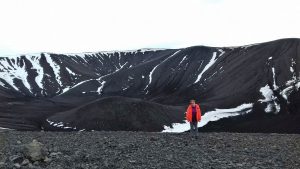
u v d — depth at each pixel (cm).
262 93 13262
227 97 13738
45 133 2791
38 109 15425
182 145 2158
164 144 2184
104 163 1628
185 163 1662
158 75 19775
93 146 2103
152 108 11400
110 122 10931
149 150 1989
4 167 1548
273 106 12125
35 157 1669
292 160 1773
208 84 16525
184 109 12269
